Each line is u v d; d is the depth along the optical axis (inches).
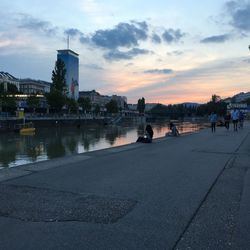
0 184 337.7
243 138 951.0
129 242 193.5
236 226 218.4
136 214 242.5
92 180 358.6
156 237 200.7
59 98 4886.8
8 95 4256.9
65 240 196.7
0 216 238.5
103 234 205.5
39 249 184.9
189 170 419.5
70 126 4749.0
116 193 302.2
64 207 258.8
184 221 228.1
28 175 387.2
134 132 3708.2
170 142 847.7
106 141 2605.8
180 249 184.1
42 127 4207.7
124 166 453.4
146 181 353.4
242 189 315.3
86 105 6939.0
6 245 190.2
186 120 6791.3
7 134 3058.6
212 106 5866.1
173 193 301.9
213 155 566.9
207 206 261.9
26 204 266.7
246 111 3570.4
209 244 190.7
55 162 487.2
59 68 5113.2
